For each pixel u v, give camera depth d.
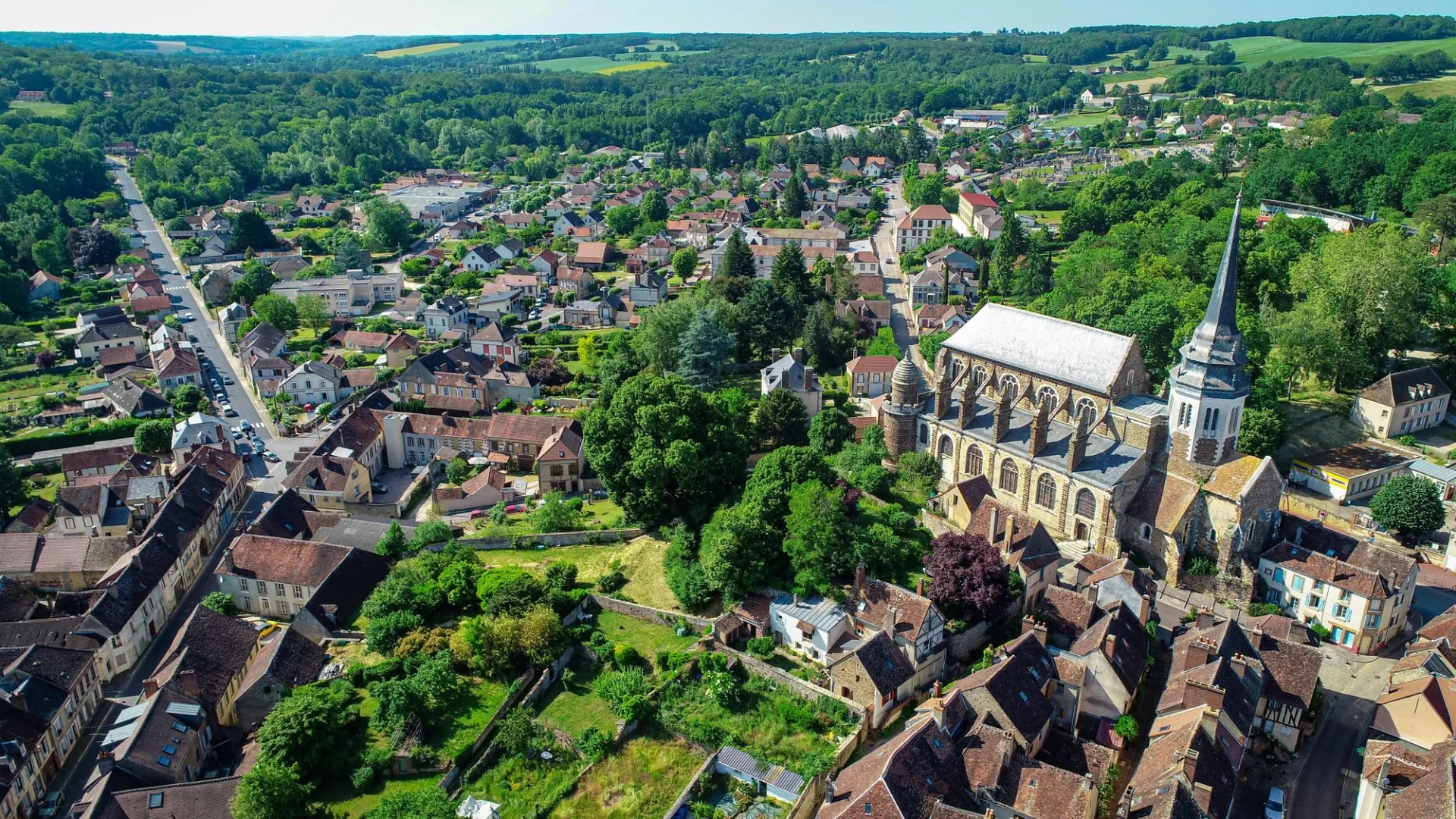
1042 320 150.38
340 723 99.12
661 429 135.12
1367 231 194.12
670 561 127.19
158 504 155.50
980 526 121.69
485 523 149.12
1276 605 120.25
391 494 168.00
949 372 158.88
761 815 89.38
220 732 105.81
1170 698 95.19
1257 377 162.25
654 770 95.94
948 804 81.44
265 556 131.75
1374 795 84.50
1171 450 126.38
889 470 147.25
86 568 138.25
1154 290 183.75
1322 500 150.12
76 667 111.00
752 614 113.00
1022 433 139.38
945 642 107.06
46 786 101.44
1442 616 112.50
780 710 100.44
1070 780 83.62
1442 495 149.12
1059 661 99.62
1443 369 180.50
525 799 93.62
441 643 111.69
